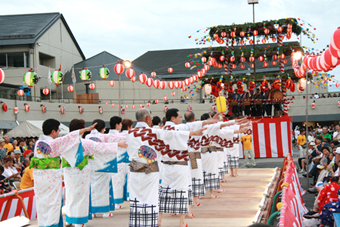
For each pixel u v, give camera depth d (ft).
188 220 17.74
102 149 16.63
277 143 49.19
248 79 47.24
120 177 21.59
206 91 43.93
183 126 17.46
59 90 107.24
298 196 21.35
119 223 17.74
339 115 100.42
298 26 45.96
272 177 29.68
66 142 15.47
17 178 28.04
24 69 98.02
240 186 27.35
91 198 18.85
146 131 14.60
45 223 15.37
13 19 111.86
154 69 128.67
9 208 18.94
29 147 40.98
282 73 47.11
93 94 102.63
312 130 89.40
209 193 24.81
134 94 106.52
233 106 49.26
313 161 33.83
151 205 14.34
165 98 85.25
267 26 46.83
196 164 20.26
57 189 15.56
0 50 99.81
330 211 17.83
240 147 51.21
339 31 17.52
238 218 17.84
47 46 105.50
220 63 53.88
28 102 85.05
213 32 47.70
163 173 16.76
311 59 22.62
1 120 76.28
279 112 50.98
